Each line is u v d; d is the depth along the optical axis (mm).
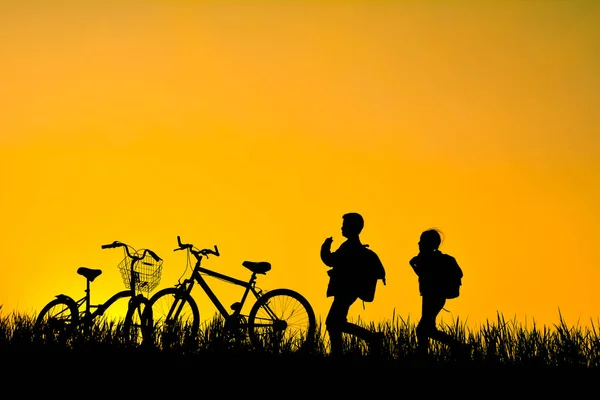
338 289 11289
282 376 9398
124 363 9664
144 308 12453
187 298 12523
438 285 11109
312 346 10844
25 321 11859
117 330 11078
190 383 9180
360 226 11695
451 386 9320
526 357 10164
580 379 9562
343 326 11070
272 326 11945
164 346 10414
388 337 11070
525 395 9117
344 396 8992
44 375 9266
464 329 11273
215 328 11078
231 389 9047
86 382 9141
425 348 10578
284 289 12227
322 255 11516
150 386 9094
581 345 10547
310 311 12117
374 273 11438
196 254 12773
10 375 9227
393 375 9602
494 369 9812
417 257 11406
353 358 10117
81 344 10281
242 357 9922
